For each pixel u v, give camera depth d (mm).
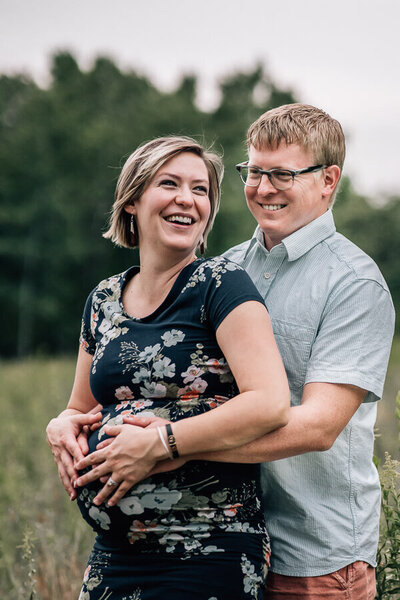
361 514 2742
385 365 2684
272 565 2756
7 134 43531
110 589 2568
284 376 2500
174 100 41875
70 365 15977
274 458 2506
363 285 2676
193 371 2578
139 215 2812
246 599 2504
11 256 42031
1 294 41594
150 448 2465
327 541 2689
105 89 45500
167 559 2500
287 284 2814
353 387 2602
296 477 2721
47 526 4898
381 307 2688
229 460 2496
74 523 4824
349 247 2797
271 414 2426
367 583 2758
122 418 2605
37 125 41906
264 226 2875
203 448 2453
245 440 2447
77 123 42062
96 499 2578
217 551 2490
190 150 2797
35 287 41812
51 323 42188
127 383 2641
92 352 3043
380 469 3178
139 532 2535
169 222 2732
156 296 2758
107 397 2717
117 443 2523
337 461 2715
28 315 41000
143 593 2510
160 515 2520
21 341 40719
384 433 6258
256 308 2537
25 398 10742
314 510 2697
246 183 2922
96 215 42188
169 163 2756
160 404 2602
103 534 2650
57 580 4113
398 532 3084
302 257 2820
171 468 2502
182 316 2627
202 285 2615
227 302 2541
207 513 2516
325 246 2814
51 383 11016
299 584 2711
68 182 40844
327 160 2838
